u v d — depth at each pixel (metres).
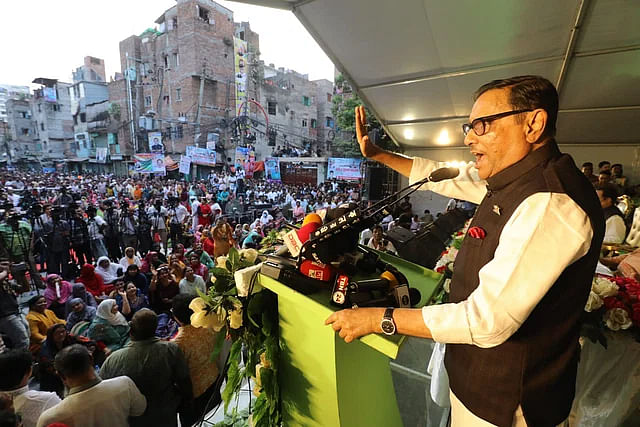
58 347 2.80
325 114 29.72
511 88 0.73
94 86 29.84
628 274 1.61
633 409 1.38
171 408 1.96
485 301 0.63
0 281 3.43
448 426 1.58
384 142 9.30
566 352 0.76
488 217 0.78
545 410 0.77
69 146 34.94
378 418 1.26
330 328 0.92
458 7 3.20
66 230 6.01
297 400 1.08
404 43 3.95
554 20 3.19
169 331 3.71
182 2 21.20
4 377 1.93
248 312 1.02
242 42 22.80
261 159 24.36
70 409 1.60
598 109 5.07
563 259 0.62
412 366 1.86
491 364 0.78
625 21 3.08
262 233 6.81
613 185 2.44
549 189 0.67
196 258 4.78
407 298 0.82
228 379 1.10
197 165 21.80
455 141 7.17
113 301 3.40
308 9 3.47
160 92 23.72
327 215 1.00
